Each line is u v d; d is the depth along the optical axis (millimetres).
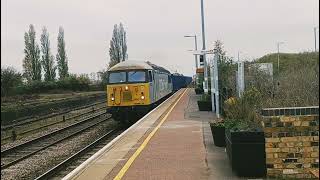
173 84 60906
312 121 8742
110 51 94688
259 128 9367
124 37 95312
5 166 16406
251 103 15164
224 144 13242
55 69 85500
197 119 22797
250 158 8984
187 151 12688
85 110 43531
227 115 15672
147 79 27906
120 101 27891
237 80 21688
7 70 56688
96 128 28219
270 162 8883
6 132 27281
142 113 27766
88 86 83938
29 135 26500
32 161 17578
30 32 81125
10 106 37781
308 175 8742
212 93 27000
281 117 8828
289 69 25672
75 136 24641
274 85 20672
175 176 9461
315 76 17328
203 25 32562
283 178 8812
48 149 20438
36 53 81812
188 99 42781
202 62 30375
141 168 10516
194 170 10000
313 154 8742
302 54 33906
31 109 35656
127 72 27953
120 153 12820
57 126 30516
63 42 87812
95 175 9977
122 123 29625
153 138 15820
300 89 16062
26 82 76375
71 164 16000
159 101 37781
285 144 8820
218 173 9586
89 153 18281
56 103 41812
